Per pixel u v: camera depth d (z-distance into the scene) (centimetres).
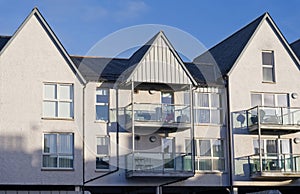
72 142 2269
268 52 2606
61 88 2281
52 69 2272
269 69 2594
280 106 2547
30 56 2256
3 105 2198
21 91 2228
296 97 2583
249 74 2550
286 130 2497
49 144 2241
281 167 2428
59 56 2289
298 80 2605
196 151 2453
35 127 2223
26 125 2216
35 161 2205
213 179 2447
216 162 2470
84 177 2261
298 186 2534
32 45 2266
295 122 2491
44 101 2255
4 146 2177
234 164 2466
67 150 2256
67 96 2286
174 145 2400
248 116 2505
